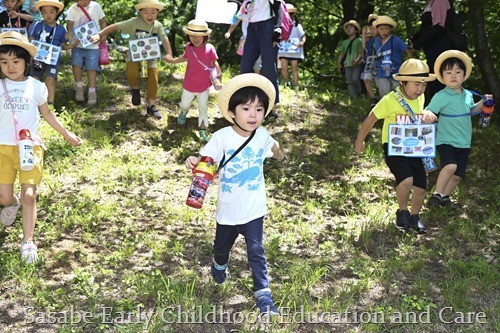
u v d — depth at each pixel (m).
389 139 5.91
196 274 5.15
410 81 5.85
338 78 15.59
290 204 6.71
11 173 5.30
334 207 6.73
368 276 5.21
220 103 4.47
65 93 9.45
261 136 4.57
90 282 4.91
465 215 6.68
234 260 5.42
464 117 6.43
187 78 8.33
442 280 5.24
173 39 16.61
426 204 6.90
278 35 8.27
